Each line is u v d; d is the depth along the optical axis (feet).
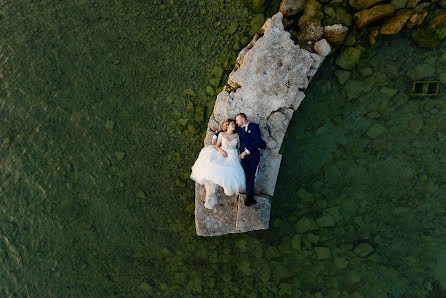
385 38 13.96
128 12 16.84
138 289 16.02
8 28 18.22
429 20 13.32
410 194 13.83
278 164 13.80
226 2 15.71
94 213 16.69
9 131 17.87
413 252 13.66
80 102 17.19
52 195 17.12
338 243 14.32
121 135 16.70
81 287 16.49
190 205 15.76
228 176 12.23
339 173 14.47
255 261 15.01
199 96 15.93
